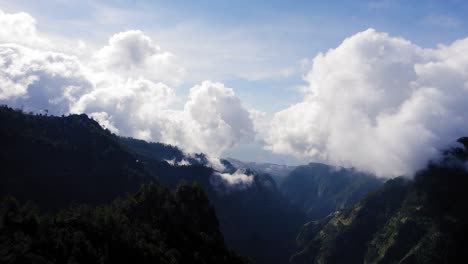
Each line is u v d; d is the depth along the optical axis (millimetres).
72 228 180500
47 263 145375
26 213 185625
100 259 164000
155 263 183500
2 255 141000
